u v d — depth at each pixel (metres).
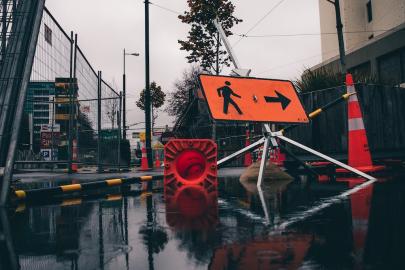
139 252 1.98
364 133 6.38
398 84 9.39
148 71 18.50
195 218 2.96
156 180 8.16
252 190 4.98
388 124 7.80
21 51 4.35
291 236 2.21
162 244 2.13
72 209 3.70
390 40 19.08
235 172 10.72
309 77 9.86
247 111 5.69
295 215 2.92
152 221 2.89
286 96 6.12
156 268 1.71
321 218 2.73
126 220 2.98
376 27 24.77
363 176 5.61
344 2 25.97
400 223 2.44
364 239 2.07
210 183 5.56
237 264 1.71
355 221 2.56
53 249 2.10
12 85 4.25
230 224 2.65
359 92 7.34
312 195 4.14
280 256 1.81
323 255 1.80
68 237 2.40
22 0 4.54
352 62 21.70
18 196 4.41
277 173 6.62
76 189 5.58
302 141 8.07
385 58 19.83
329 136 7.43
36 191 4.73
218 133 11.95
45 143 11.30
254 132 11.02
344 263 1.67
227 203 3.79
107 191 5.56
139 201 4.21
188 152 5.80
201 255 1.88
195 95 12.02
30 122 10.84
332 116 7.37
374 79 9.66
